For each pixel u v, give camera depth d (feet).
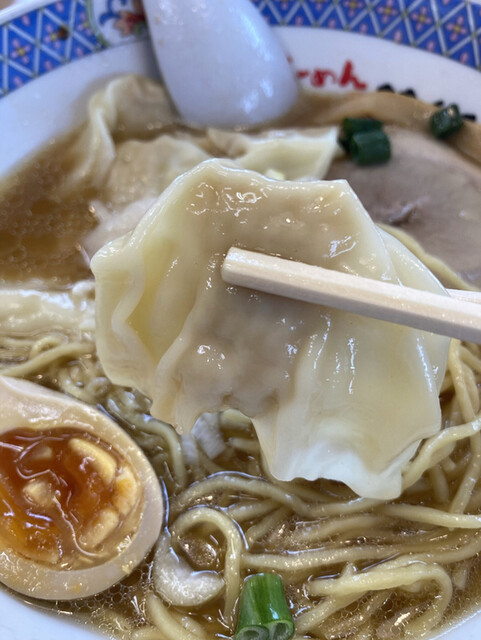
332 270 0.35
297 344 0.36
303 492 0.47
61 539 0.43
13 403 0.47
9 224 0.61
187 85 0.64
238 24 0.62
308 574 0.45
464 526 0.45
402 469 0.45
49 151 0.65
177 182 0.36
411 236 0.61
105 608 0.43
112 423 0.47
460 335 0.32
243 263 0.33
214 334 0.37
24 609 0.42
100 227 0.59
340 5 0.64
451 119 0.63
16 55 0.60
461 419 0.49
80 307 0.56
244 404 0.39
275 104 0.66
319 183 0.36
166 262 0.37
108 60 0.65
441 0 0.61
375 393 0.37
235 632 0.42
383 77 0.66
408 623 0.43
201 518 0.46
